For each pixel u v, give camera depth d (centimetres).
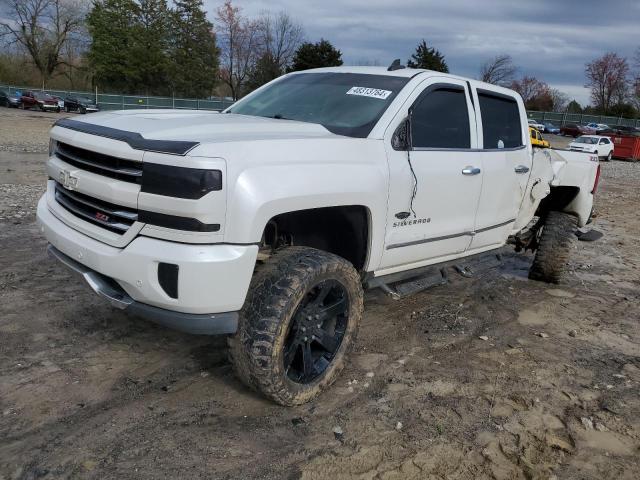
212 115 417
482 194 491
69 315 466
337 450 322
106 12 6278
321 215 378
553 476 313
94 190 329
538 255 668
